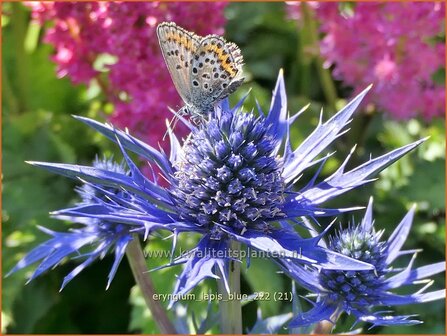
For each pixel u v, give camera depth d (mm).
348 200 196
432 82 208
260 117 108
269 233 99
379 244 116
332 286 111
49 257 113
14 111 226
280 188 102
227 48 99
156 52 172
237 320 110
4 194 201
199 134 105
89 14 177
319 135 105
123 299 202
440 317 180
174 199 103
